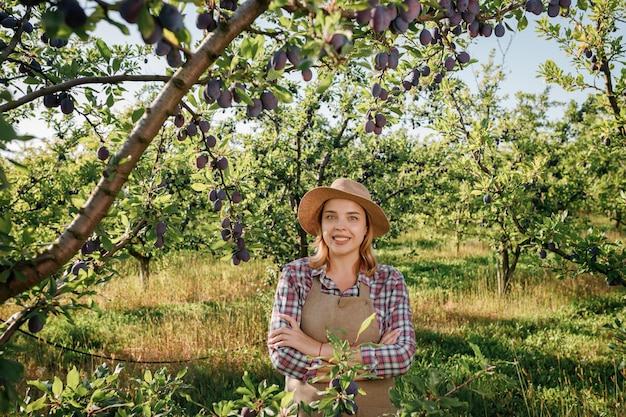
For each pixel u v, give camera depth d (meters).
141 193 2.22
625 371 4.36
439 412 1.49
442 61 2.37
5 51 2.04
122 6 1.01
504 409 4.62
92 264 2.06
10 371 1.14
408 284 11.05
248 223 2.57
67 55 2.93
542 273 10.82
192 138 2.32
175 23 1.09
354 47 1.55
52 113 3.89
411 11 1.41
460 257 14.48
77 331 7.54
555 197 8.94
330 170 8.09
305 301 2.27
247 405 1.83
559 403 4.77
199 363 6.27
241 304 9.22
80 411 2.11
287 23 1.43
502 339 7.12
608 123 5.22
